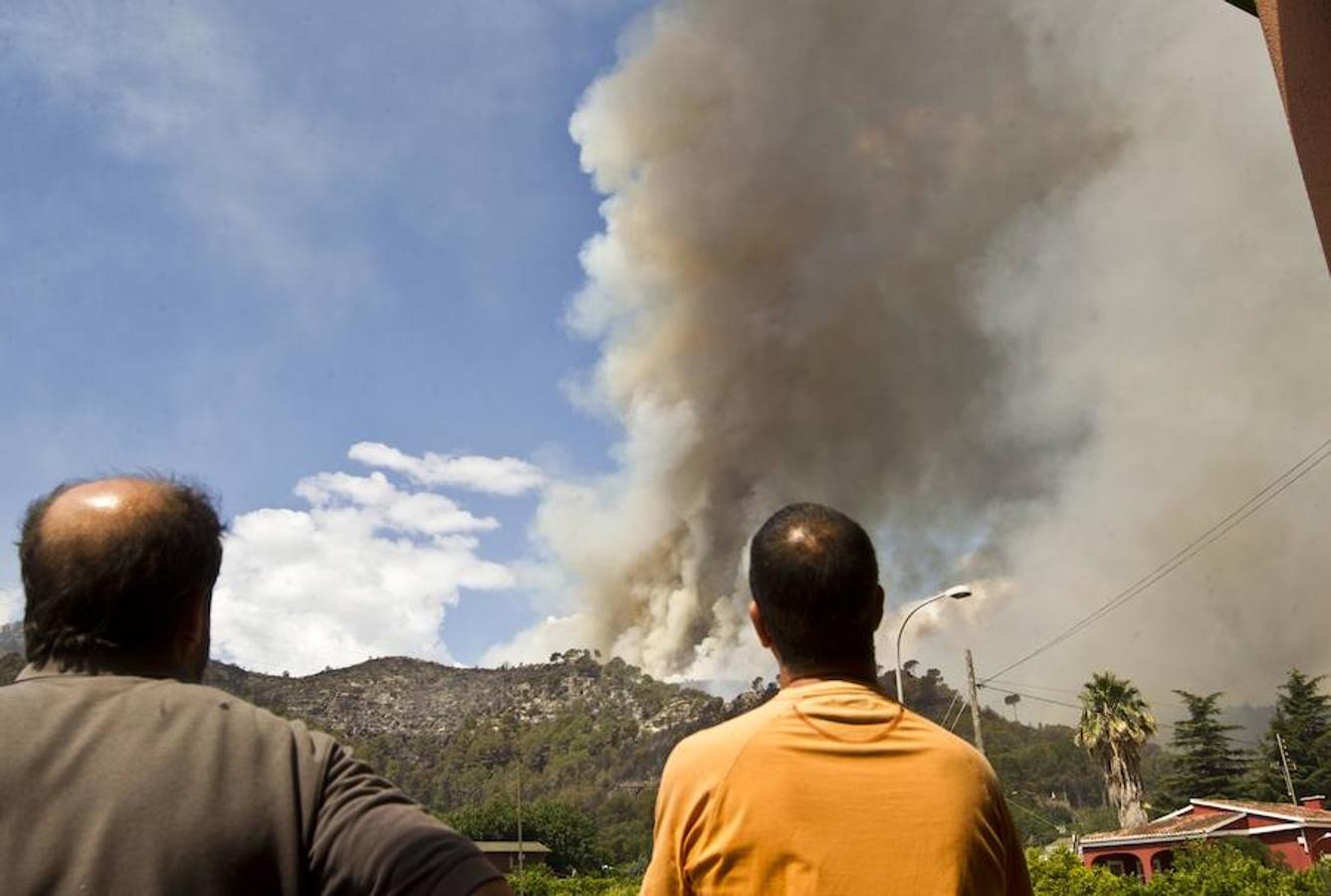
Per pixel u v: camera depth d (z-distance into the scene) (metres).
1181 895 21.42
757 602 2.19
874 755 1.88
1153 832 38.22
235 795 1.22
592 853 98.38
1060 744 136.12
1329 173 3.63
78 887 1.12
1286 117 3.85
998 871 1.90
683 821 1.91
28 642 1.43
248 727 1.32
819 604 2.07
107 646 1.40
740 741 1.91
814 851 1.78
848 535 2.14
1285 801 78.25
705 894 1.86
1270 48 3.93
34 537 1.44
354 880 1.20
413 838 1.23
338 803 1.28
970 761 1.94
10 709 1.27
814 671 2.08
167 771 1.22
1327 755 80.00
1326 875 20.66
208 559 1.53
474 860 1.22
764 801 1.83
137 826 1.17
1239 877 21.30
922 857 1.78
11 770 1.20
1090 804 123.38
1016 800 90.31
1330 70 3.64
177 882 1.14
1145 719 41.25
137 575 1.41
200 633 1.54
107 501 1.47
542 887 56.59
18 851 1.14
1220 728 83.31
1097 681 42.06
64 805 1.18
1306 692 83.88
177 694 1.34
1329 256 3.62
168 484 1.55
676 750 2.02
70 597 1.39
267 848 1.20
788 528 2.16
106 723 1.27
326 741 1.38
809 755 1.87
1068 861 24.33
